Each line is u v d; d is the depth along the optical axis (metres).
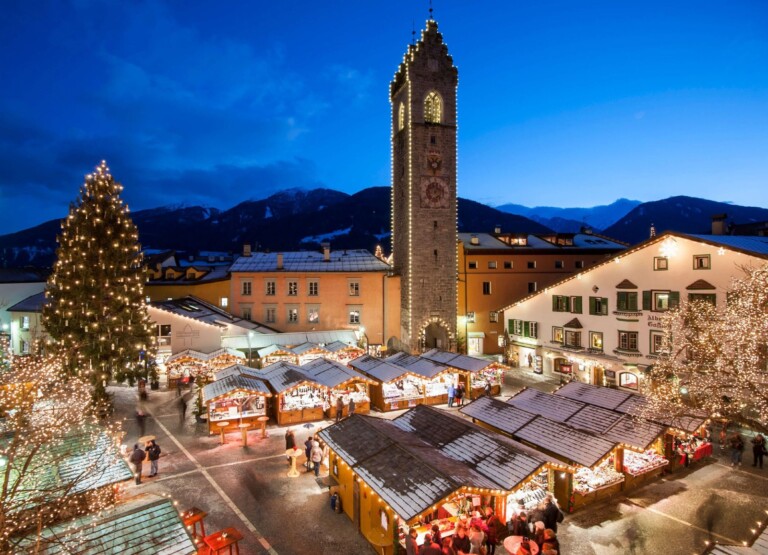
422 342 53.50
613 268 39.47
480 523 16.11
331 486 20.06
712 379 22.30
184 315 44.88
